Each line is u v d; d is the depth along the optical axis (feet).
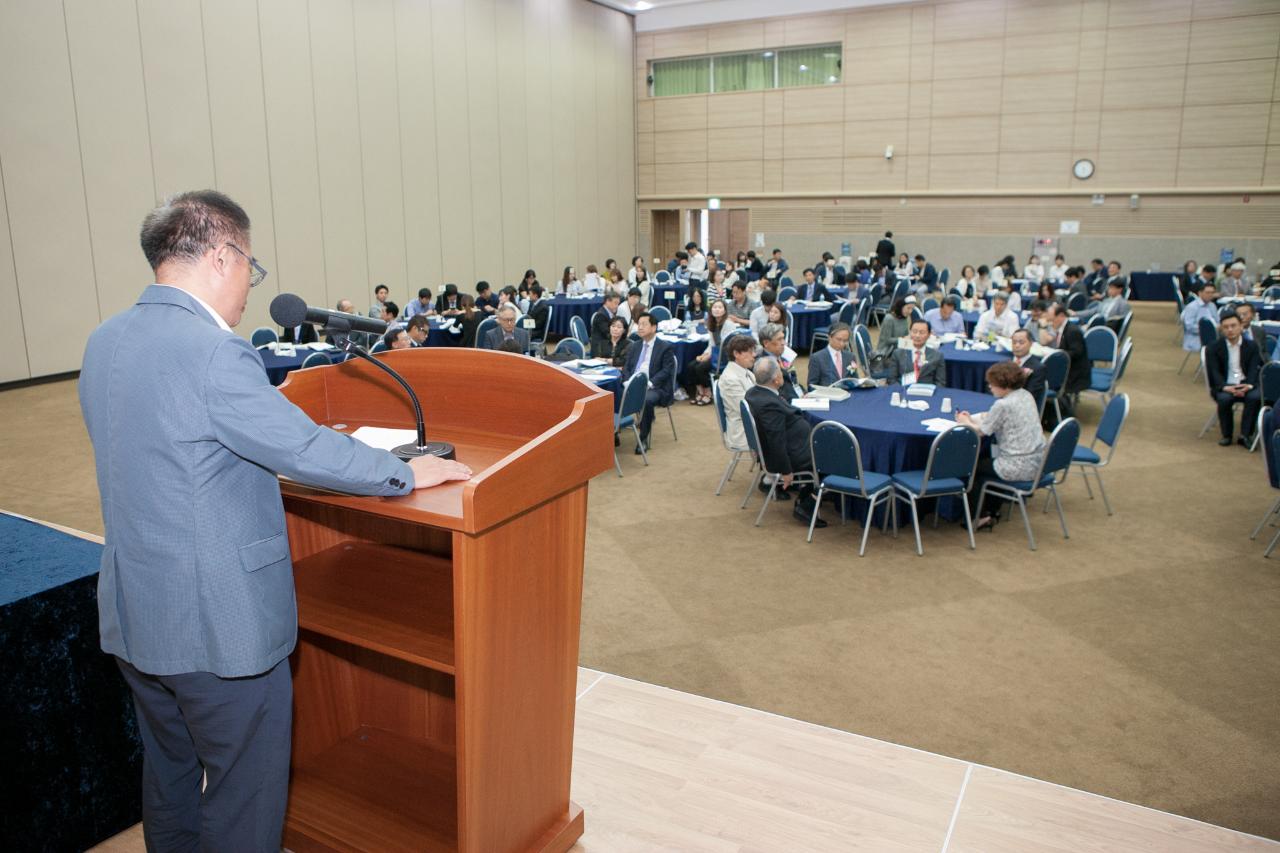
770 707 10.62
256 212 34.76
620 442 23.65
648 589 14.19
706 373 28.43
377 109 39.63
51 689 6.11
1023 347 21.84
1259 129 45.88
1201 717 10.36
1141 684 11.12
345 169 38.34
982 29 50.49
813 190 56.13
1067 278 45.85
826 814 7.20
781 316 28.09
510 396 6.19
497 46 46.24
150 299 4.83
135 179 30.76
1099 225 50.06
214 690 4.96
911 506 15.43
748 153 57.36
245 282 5.13
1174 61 46.93
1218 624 12.76
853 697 10.84
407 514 4.75
